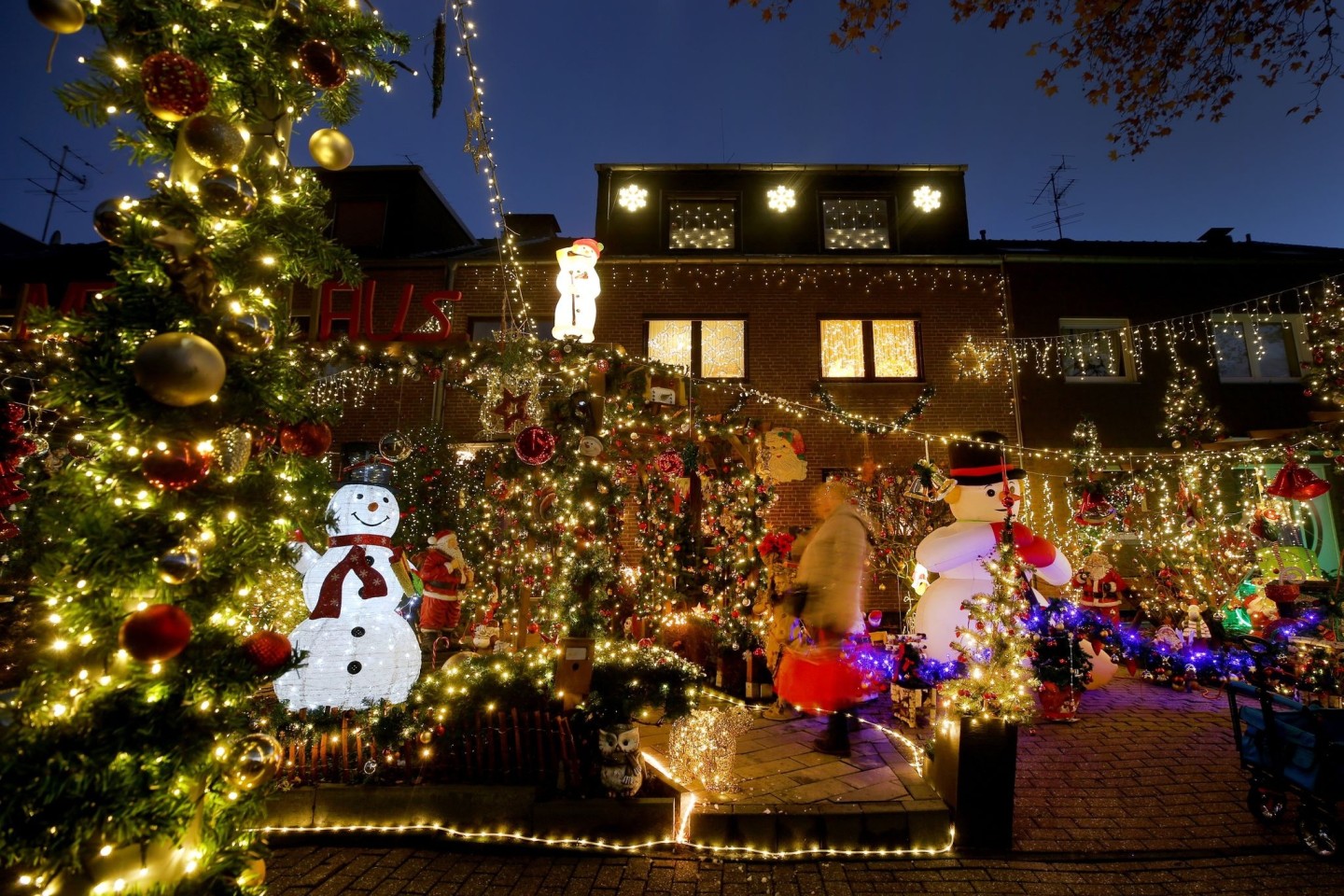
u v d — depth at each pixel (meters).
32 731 1.69
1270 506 8.78
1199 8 4.73
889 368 11.63
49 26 1.90
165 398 1.76
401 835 3.71
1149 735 5.53
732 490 6.61
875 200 12.75
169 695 1.90
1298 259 11.49
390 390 11.50
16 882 1.70
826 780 4.15
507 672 4.24
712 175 12.74
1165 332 11.46
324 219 2.42
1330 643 5.43
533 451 4.39
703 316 11.75
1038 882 3.31
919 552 5.55
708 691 6.29
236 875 2.07
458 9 3.65
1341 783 3.48
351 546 4.50
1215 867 3.46
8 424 3.85
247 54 2.19
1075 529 10.01
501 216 5.11
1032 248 13.12
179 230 1.97
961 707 3.77
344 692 4.18
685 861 3.52
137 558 1.84
